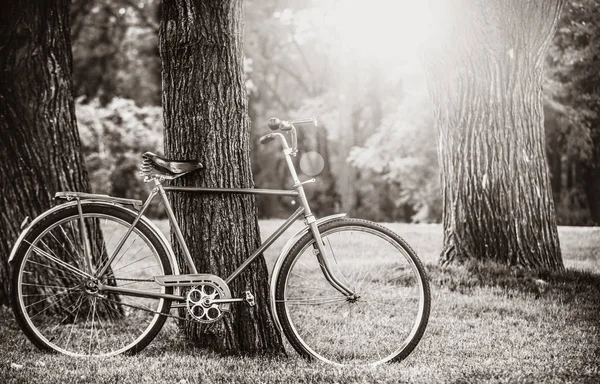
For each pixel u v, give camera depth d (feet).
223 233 12.74
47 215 12.42
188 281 12.17
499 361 12.59
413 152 57.82
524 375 11.57
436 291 19.07
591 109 49.16
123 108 60.70
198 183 12.80
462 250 22.00
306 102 76.13
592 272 21.80
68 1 17.03
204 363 12.14
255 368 11.89
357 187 86.12
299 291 19.24
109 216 12.48
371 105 75.51
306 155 87.51
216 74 12.78
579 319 16.08
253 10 68.18
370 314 16.65
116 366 11.96
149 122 61.21
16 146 16.39
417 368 12.04
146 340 12.62
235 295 12.76
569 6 32.40
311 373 11.70
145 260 25.54
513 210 21.45
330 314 16.51
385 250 27.53
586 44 39.99
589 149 53.26
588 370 11.89
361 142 80.28
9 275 16.46
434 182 59.00
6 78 16.35
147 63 75.10
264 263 13.09
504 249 21.47
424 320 12.54
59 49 16.79
